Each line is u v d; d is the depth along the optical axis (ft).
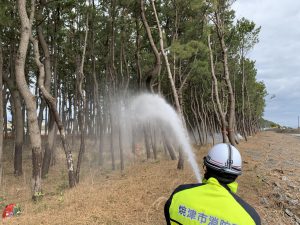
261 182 44.96
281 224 33.47
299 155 81.82
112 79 75.77
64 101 124.57
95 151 95.71
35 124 43.37
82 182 53.31
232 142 56.54
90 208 33.94
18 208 36.40
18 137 67.51
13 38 67.92
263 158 71.46
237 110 163.73
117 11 72.69
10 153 95.76
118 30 79.97
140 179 47.24
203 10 65.21
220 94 112.78
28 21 42.29
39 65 46.88
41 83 47.14
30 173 69.87
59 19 68.59
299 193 43.32
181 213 8.36
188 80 92.89
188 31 70.38
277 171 55.72
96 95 78.79
